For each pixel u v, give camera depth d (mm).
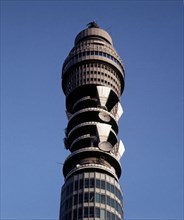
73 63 178250
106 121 159000
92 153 151000
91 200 139625
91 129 156625
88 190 142375
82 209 137625
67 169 156750
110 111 169750
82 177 146125
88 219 134750
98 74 172750
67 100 173500
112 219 136750
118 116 167875
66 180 151125
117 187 147250
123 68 182750
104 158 152750
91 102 165625
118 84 176375
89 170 148125
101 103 162000
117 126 162125
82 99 165750
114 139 157500
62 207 143750
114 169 155250
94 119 160500
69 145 161125
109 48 182250
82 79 171750
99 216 135750
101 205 138875
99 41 185000
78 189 143500
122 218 142500
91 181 144750
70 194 143500
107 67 176625
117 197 144375
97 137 153000
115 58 180375
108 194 142625
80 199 140625
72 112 169375
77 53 180000
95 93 170125
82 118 160750
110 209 139000
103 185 144250
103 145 151000
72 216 136875
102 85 169750
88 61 177000
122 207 145875
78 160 153500
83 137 153875
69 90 173250
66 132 164375
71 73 178625
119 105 170375
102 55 178000
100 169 147875
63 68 184750
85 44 183000
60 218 141750
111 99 171125
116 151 157500
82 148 152375
